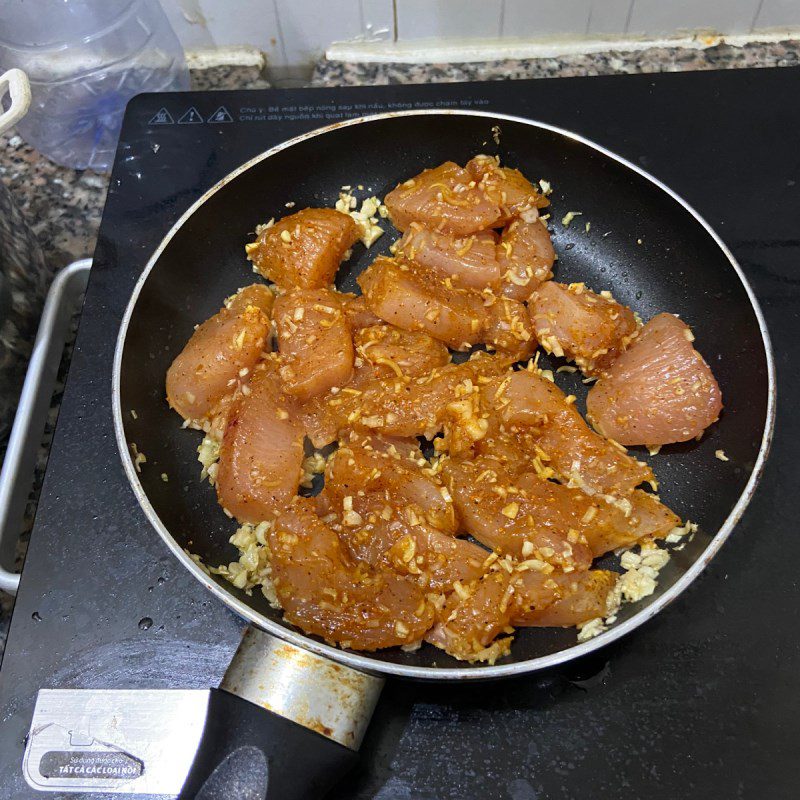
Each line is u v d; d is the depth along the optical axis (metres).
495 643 0.35
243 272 0.45
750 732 0.33
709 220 0.44
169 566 0.36
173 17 0.50
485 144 0.45
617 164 0.43
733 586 0.36
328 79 0.52
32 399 0.39
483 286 0.42
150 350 0.40
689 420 0.39
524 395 0.39
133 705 0.33
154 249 0.43
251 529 0.38
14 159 0.49
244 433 0.38
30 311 0.41
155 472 0.38
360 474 0.37
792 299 0.42
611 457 0.38
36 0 0.44
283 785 0.30
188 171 0.45
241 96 0.47
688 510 0.38
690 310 0.43
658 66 0.52
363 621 0.34
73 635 0.35
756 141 0.46
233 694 0.31
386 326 0.42
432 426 0.39
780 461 0.38
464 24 0.51
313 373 0.40
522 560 0.36
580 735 0.33
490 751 0.33
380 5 0.50
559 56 0.52
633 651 0.34
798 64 0.52
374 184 0.46
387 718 0.33
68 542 0.36
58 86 0.47
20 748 0.33
